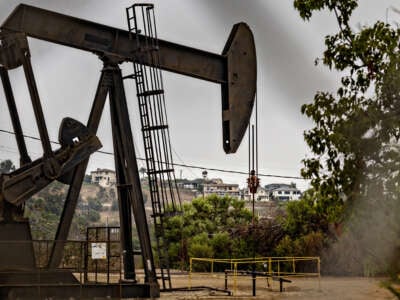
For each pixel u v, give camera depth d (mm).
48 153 15859
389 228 7938
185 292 18281
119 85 17438
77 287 15320
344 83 12016
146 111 17484
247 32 19562
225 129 19328
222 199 45312
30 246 15273
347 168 10500
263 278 24469
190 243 37562
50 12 16469
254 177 34250
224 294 18047
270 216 41375
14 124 16266
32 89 15875
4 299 14547
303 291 19281
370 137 10391
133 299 16141
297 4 12578
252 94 19469
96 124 17109
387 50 11844
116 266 21609
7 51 15945
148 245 17047
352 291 18875
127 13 17594
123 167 17516
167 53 18203
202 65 18859
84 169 16438
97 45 17219
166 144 17438
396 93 10727
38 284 14836
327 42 12359
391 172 9695
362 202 9414
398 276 6797
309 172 11695
